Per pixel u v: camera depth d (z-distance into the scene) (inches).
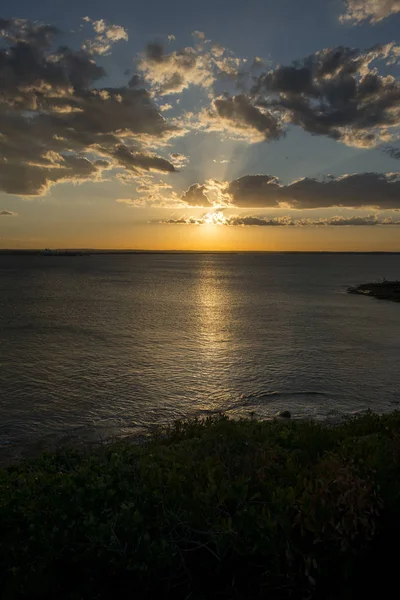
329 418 577.0
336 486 133.5
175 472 152.9
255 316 1686.8
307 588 119.7
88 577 122.1
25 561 126.0
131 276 4958.2
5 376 791.1
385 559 124.7
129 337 1207.6
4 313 1699.1
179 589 125.3
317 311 1856.5
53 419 578.6
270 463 165.5
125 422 570.6
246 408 630.5
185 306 2032.5
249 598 122.4
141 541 122.2
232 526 126.8
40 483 158.1
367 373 826.2
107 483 148.9
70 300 2257.6
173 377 794.2
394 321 1552.7
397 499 129.3
